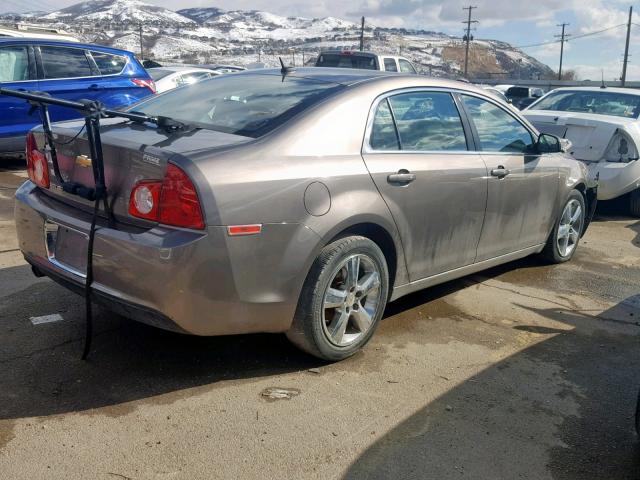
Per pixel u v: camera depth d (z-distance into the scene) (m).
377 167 3.66
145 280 2.99
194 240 2.94
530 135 5.11
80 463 2.70
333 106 3.61
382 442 2.98
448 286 5.22
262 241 3.13
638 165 7.70
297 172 3.28
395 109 3.96
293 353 3.78
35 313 4.11
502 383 3.61
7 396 3.15
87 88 8.94
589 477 2.82
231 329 3.20
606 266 6.08
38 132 3.75
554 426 3.21
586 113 8.38
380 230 3.74
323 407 3.24
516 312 4.73
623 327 4.58
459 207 4.25
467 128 4.47
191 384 3.38
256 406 3.21
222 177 3.03
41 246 3.60
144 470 2.68
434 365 3.77
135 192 3.11
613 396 3.55
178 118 3.79
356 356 3.82
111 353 3.64
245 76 4.31
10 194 7.50
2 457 2.70
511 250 5.05
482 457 2.92
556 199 5.47
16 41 8.45
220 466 2.73
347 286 3.59
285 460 2.80
